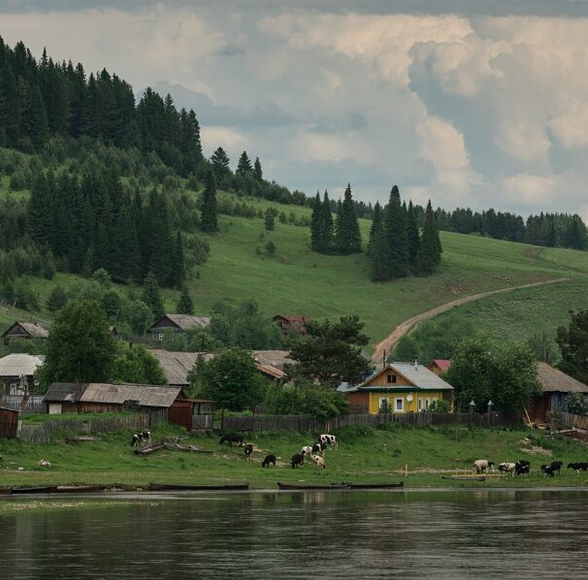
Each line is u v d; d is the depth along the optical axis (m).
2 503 144.75
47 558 108.88
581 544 122.31
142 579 99.94
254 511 146.62
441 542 122.88
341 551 115.75
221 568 105.31
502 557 113.44
